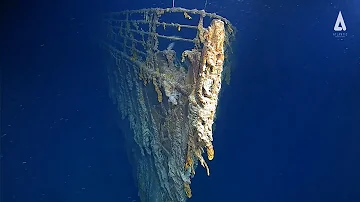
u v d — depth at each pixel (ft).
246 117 36.04
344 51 35.70
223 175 35.70
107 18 26.94
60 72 27.45
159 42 26.21
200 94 20.03
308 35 34.86
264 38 34.06
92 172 28.76
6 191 27.61
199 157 21.39
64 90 27.78
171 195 24.75
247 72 34.81
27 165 27.81
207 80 19.80
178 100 22.39
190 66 21.35
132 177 28.89
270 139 37.42
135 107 26.27
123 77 26.96
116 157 28.76
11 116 27.09
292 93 36.81
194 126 20.71
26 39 26.30
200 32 20.80
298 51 35.29
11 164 27.55
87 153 28.63
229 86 34.42
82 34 27.02
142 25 25.16
